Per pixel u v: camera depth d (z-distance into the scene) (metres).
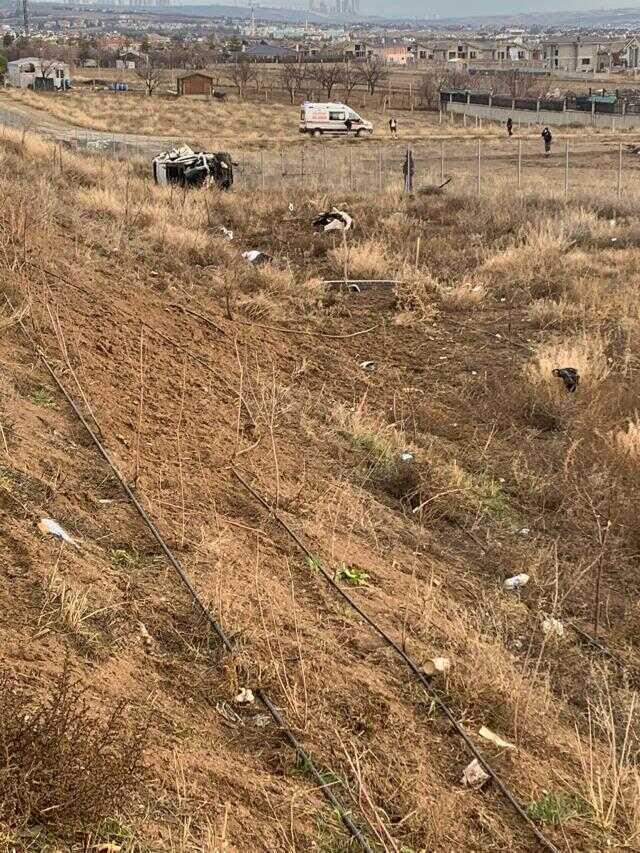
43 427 7.76
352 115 61.16
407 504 9.31
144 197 24.56
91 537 6.45
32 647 4.89
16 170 22.09
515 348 14.79
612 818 5.19
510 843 4.91
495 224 25.06
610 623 7.57
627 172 42.38
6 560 5.58
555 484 9.98
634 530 9.02
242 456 8.83
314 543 7.51
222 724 5.14
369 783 5.03
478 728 5.79
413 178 36.47
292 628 6.19
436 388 12.92
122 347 10.82
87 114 67.69
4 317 9.68
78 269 13.41
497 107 80.62
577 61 164.62
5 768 3.87
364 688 5.81
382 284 18.69
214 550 6.77
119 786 4.08
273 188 32.72
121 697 4.89
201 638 5.76
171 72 140.50
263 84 110.94
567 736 5.98
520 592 7.89
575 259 20.19
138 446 7.58
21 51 161.38
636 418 11.19
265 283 16.88
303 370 12.56
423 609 6.95
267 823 4.52
